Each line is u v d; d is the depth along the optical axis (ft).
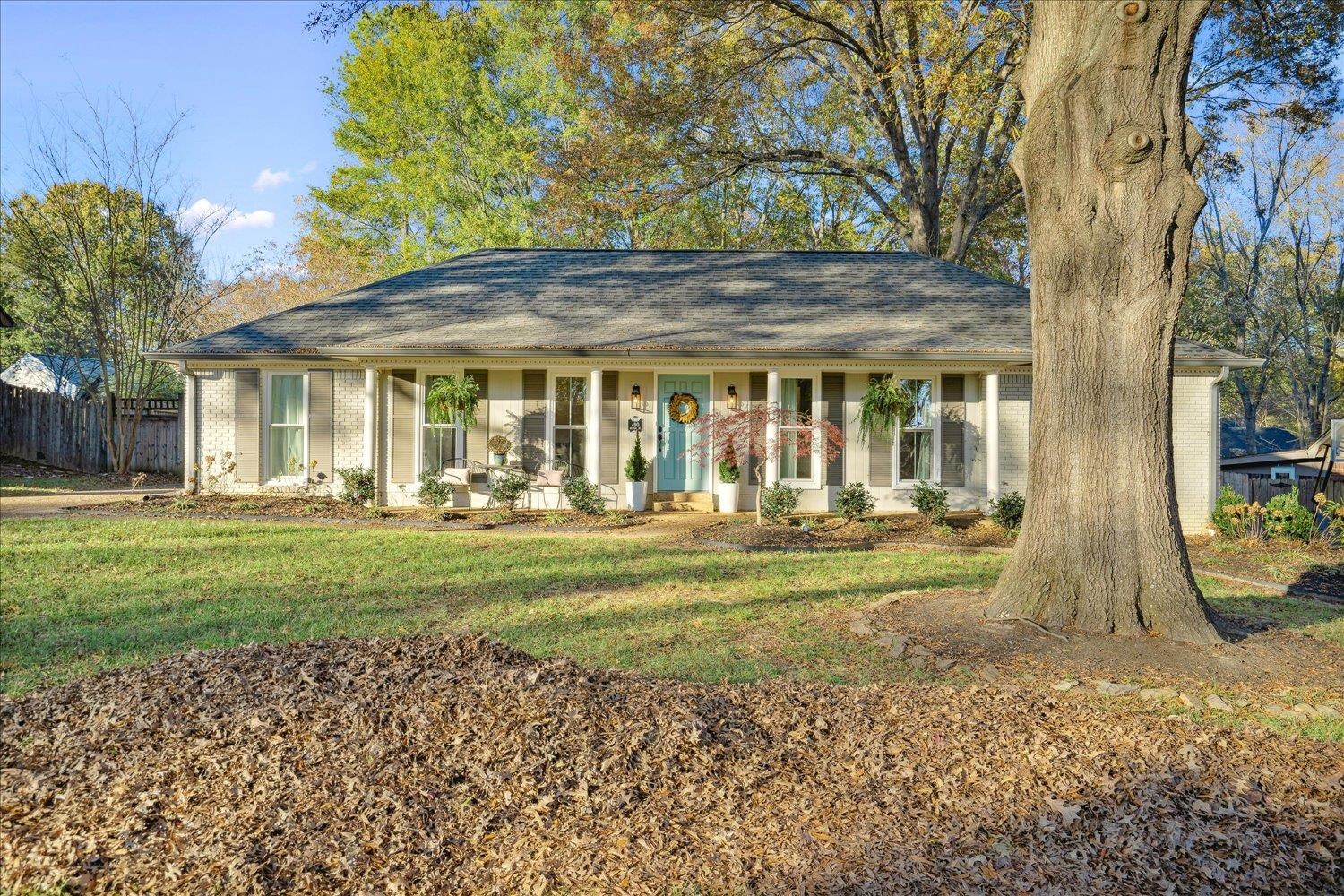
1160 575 19.31
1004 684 16.25
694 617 21.57
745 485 45.29
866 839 9.72
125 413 68.64
